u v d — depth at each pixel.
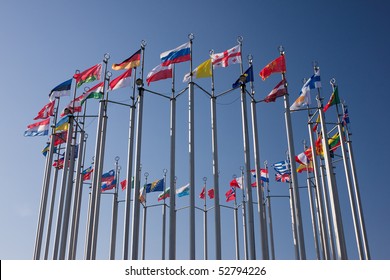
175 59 26.36
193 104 25.20
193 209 22.16
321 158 33.38
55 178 32.34
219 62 27.00
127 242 23.06
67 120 30.92
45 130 31.81
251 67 27.03
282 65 27.34
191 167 23.30
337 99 31.05
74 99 29.36
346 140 32.75
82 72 29.66
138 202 22.30
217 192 23.05
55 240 25.81
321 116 28.92
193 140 24.16
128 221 23.44
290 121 25.91
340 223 26.09
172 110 25.38
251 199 23.16
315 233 35.03
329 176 27.55
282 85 26.91
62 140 32.53
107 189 34.88
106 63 28.84
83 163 33.88
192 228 21.62
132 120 25.80
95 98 28.45
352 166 31.75
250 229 22.42
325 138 28.41
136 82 25.61
